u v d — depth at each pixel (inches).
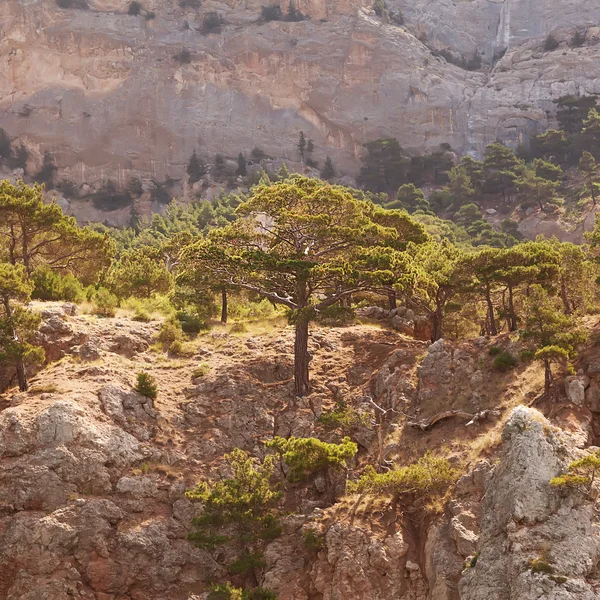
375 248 2554.1
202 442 2268.7
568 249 2738.7
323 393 2417.6
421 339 2827.3
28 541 1966.0
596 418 1968.5
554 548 1626.5
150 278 3304.6
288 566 1966.0
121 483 2105.1
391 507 1984.5
